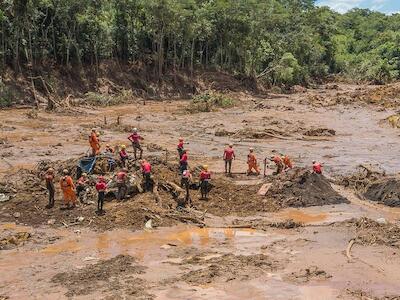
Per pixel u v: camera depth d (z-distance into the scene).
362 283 14.43
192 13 75.50
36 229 19.33
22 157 32.50
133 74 73.56
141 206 21.00
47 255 16.78
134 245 17.72
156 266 15.77
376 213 21.61
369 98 69.69
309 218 20.89
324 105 66.44
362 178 26.06
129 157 27.30
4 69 60.69
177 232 19.12
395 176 24.69
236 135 41.56
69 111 55.03
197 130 44.84
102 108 60.19
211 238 18.50
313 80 107.38
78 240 18.20
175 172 24.44
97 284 14.38
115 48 74.25
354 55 135.62
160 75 74.88
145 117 52.97
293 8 119.56
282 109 62.16
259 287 14.12
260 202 22.45
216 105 63.09
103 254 16.88
